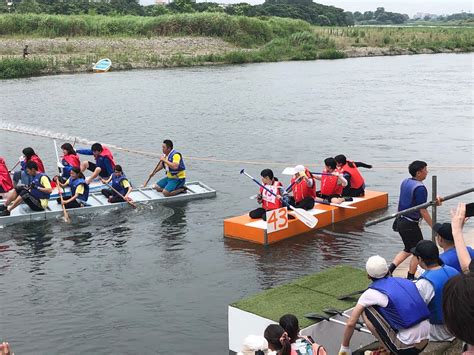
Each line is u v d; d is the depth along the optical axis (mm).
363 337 6684
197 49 54812
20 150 19547
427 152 18688
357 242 10898
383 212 12539
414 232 8125
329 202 12234
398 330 5566
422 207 7906
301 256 10281
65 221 12180
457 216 4875
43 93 32594
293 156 18281
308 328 6223
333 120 24422
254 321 6543
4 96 31531
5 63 40750
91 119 24781
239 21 59812
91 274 9641
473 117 24906
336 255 10305
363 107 27812
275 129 22484
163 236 11375
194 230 11688
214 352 7246
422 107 27766
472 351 2482
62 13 67625
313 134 21578
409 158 17906
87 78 39594
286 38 60812
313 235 11281
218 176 15914
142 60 47438
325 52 56562
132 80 38438
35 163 12453
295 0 124938
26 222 12172
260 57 53062
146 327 7906
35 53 47000
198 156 18312
